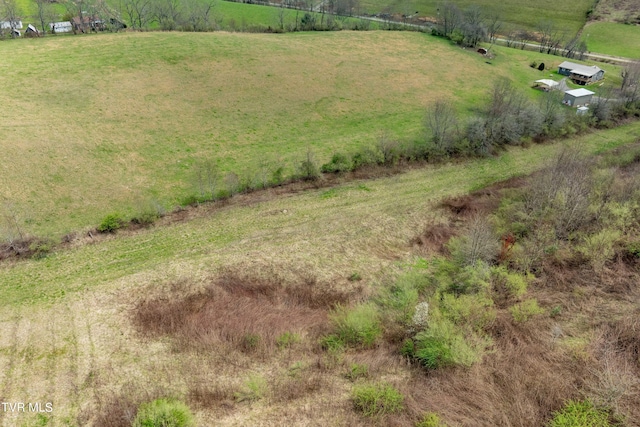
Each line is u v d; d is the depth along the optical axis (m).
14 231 28.83
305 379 19.98
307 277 27.94
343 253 30.25
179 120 45.50
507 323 22.58
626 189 32.06
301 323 24.11
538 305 24.11
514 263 27.11
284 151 42.69
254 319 23.98
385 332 23.09
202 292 25.84
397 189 38.25
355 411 18.30
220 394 19.03
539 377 19.55
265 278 27.48
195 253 28.88
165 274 26.81
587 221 29.84
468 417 17.88
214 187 35.50
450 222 34.44
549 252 27.92
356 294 26.88
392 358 21.30
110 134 41.28
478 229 27.98
